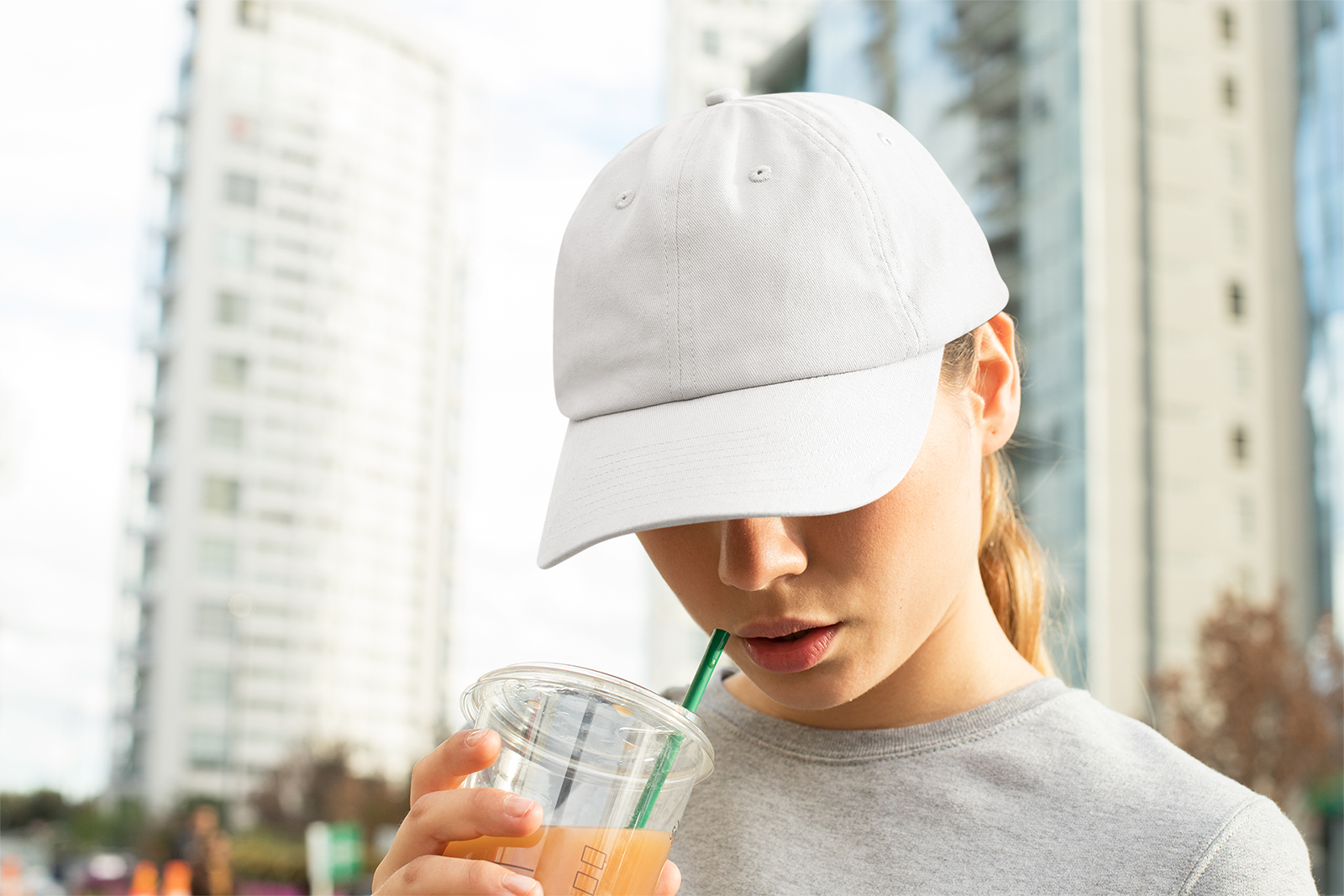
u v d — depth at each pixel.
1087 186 21.05
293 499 60.66
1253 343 21.58
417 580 65.12
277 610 59.12
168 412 60.66
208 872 16.58
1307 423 21.34
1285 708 13.34
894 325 0.85
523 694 0.81
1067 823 0.90
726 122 0.95
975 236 0.97
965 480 0.89
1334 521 20.72
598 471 0.87
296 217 63.81
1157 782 0.90
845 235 0.86
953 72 24.55
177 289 61.59
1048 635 1.38
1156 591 19.72
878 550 0.81
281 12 65.25
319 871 13.62
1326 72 22.41
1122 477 20.16
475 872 0.74
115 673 58.44
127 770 57.34
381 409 65.12
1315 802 13.64
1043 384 21.45
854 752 0.99
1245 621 13.94
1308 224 22.17
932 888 0.91
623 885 0.76
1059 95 22.14
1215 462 20.67
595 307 0.94
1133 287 21.05
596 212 0.99
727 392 0.86
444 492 67.56
